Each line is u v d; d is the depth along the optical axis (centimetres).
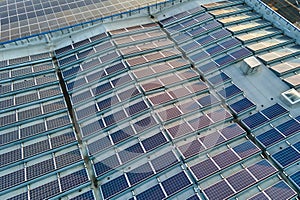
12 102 3084
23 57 3672
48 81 3356
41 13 4231
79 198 2333
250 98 3153
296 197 2331
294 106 2989
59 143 2709
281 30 4112
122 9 4309
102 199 2325
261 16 4459
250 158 2594
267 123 2872
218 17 4338
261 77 3369
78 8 4334
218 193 2333
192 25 4206
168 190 2358
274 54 3609
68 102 3219
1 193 2334
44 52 3834
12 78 3362
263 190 2364
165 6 4631
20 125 2883
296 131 2761
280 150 2666
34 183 2431
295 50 3678
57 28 3912
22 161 2559
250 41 3838
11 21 4084
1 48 3756
